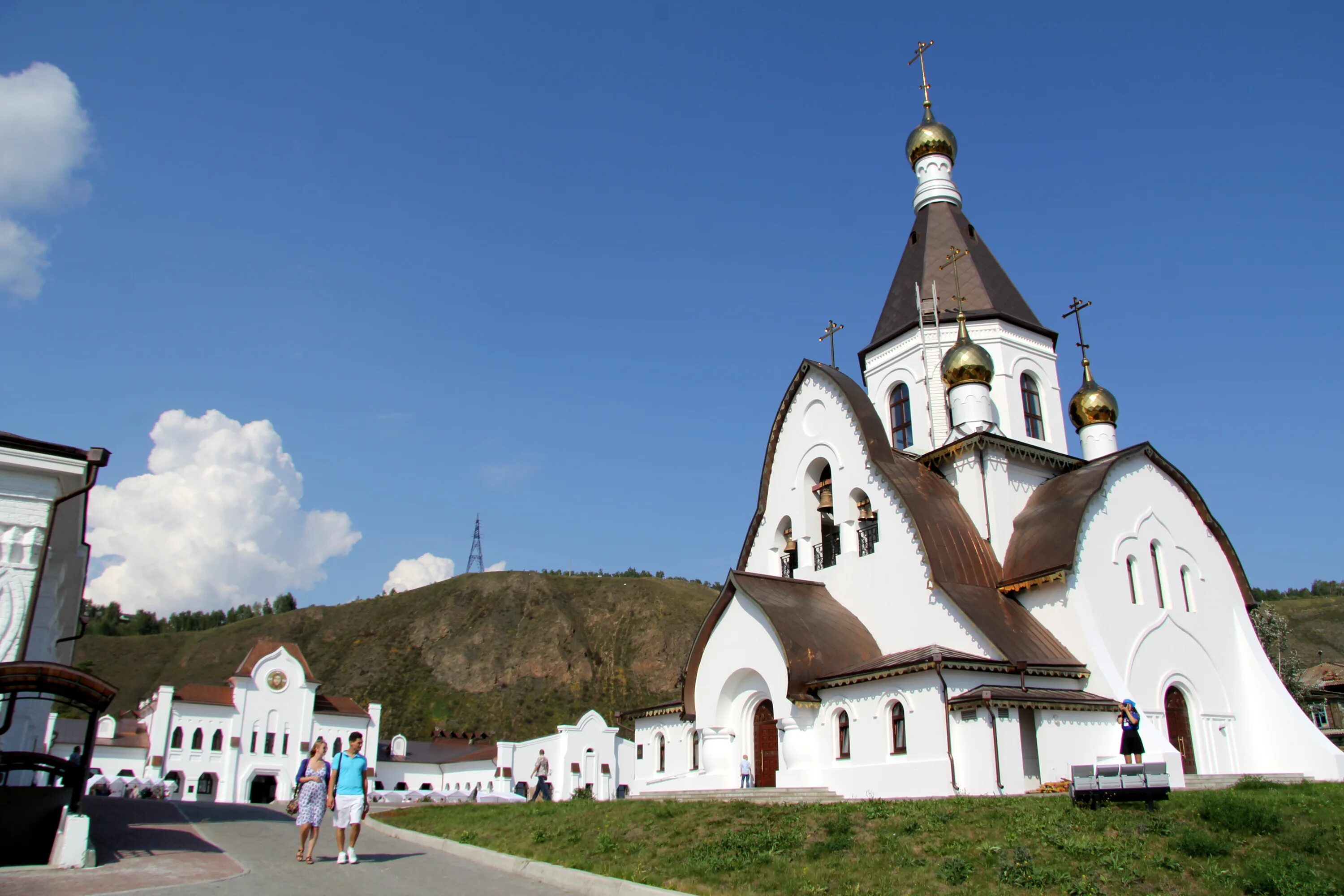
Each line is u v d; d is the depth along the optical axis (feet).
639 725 116.16
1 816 44.96
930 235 128.36
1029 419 118.73
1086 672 88.48
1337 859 46.32
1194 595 102.12
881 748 83.56
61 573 69.77
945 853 47.80
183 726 211.41
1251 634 103.81
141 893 37.73
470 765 230.68
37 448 53.16
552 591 454.81
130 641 417.69
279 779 217.36
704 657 101.50
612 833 58.59
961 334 111.34
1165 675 95.35
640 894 38.42
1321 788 69.92
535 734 353.92
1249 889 43.16
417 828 70.59
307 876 43.98
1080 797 57.00
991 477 101.40
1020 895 41.63
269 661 223.10
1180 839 48.85
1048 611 93.04
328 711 231.30
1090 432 117.60
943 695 79.41
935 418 114.42
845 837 51.65
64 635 82.33
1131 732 69.41
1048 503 100.01
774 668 92.48
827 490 110.11
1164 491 104.53
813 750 88.94
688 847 53.36
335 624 442.09
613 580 476.13
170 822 68.80
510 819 69.82
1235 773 95.76
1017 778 77.15
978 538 98.32
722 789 86.99
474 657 402.93
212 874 43.42
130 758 206.80
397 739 254.27
